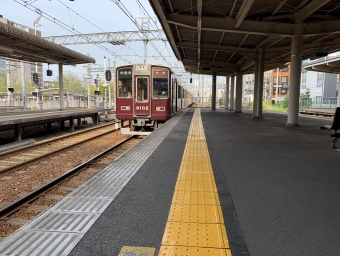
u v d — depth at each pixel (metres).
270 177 4.73
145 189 4.09
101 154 8.83
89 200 3.65
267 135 10.00
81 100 52.16
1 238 3.93
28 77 65.69
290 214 3.26
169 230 2.84
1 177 7.01
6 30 13.08
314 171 5.10
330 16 12.88
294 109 13.43
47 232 2.79
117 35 28.97
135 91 13.66
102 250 2.46
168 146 7.68
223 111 30.78
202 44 19.39
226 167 5.38
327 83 50.44
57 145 11.80
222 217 3.16
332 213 3.29
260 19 13.18
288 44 18.88
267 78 73.31
